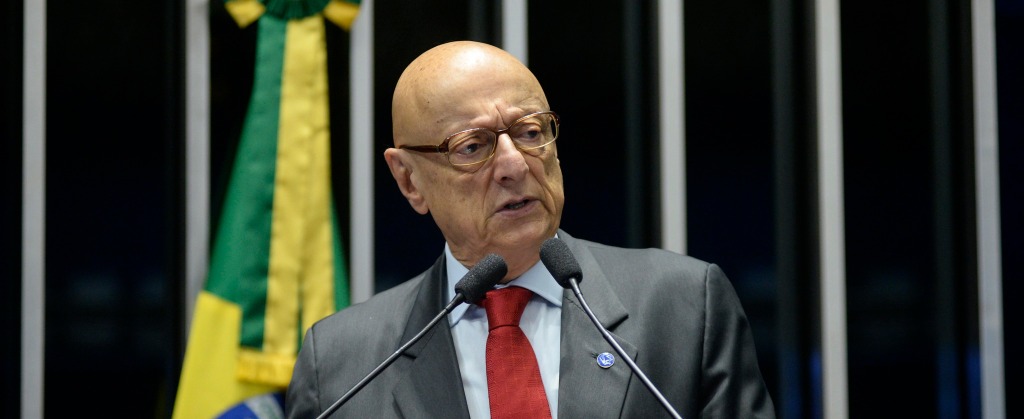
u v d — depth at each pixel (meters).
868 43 4.85
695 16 4.88
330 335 2.50
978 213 4.75
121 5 4.67
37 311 4.54
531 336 2.37
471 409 2.30
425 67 2.42
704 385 2.29
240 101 4.64
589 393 2.23
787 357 4.81
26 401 4.52
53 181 4.62
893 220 4.82
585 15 4.83
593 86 4.80
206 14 4.64
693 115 4.85
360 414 2.33
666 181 4.73
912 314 4.81
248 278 4.25
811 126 4.83
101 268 4.63
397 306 2.52
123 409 4.62
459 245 2.42
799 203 4.85
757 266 4.84
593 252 2.53
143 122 4.66
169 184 4.62
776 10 4.87
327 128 4.38
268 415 4.23
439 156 2.37
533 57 4.80
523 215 2.33
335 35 4.68
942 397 4.79
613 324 2.32
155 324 4.64
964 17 4.81
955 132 4.82
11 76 4.62
